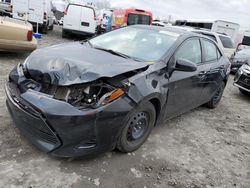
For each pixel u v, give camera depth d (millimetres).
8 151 3041
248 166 3754
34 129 2850
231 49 11633
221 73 5418
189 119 5070
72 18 14445
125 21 16000
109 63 3174
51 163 2977
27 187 2588
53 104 2648
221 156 3891
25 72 3096
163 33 4238
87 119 2689
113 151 3406
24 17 13898
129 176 3014
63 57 3139
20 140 3268
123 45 4035
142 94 3096
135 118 3232
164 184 3006
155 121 3719
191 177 3230
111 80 2914
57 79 2756
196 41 4562
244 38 19422
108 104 2795
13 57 7363
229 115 5812
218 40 10930
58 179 2766
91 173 2938
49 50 3451
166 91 3588
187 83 4082
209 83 4980
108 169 3055
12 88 3127
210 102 5762
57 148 2781
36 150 3143
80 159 3107
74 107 2674
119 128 2971
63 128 2656
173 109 4043
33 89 2859
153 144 3795
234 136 4707
